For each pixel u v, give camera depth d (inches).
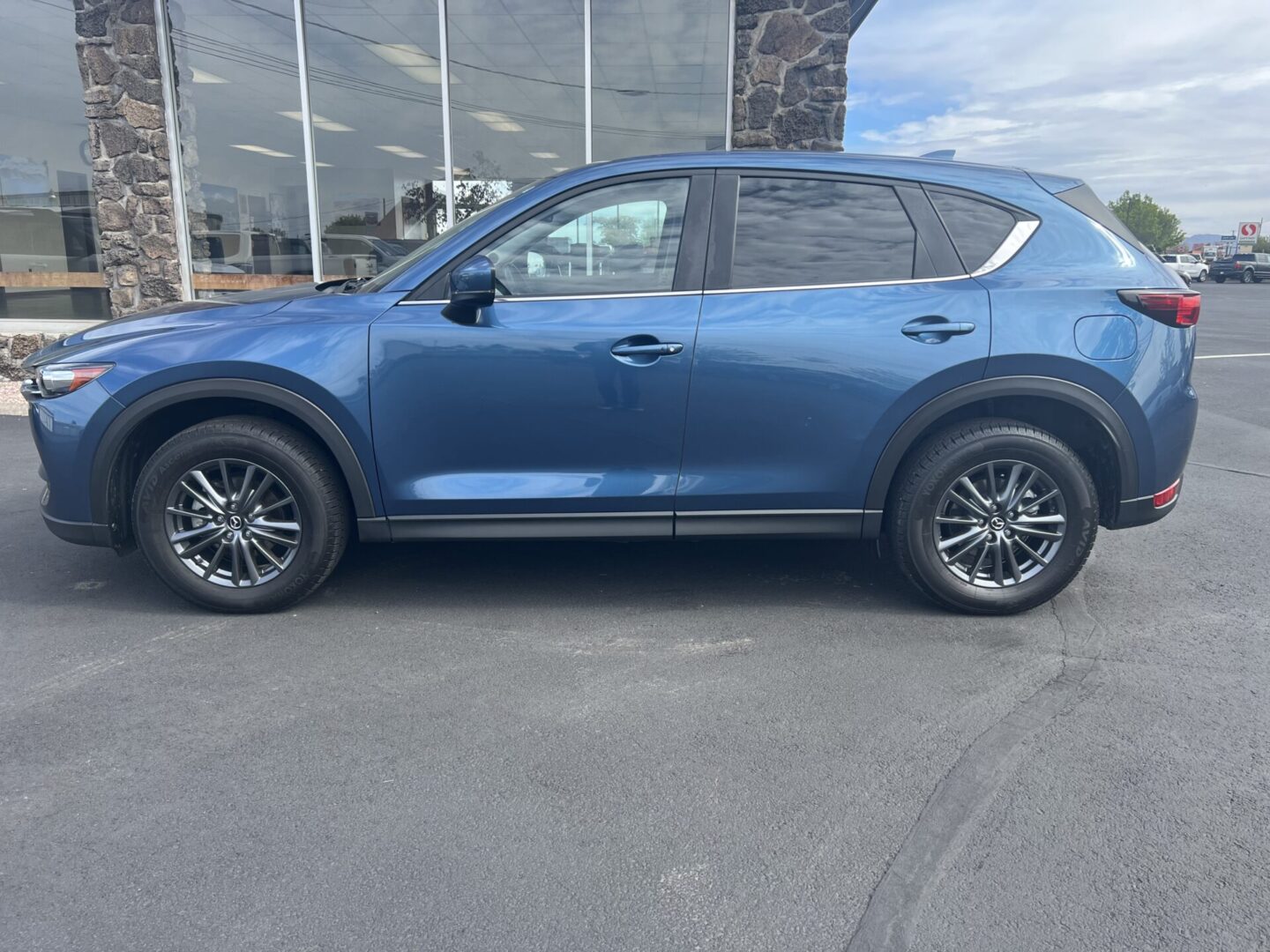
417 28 347.6
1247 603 150.9
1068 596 154.4
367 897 80.7
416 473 137.2
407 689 119.4
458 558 171.6
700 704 115.7
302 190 364.5
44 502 142.6
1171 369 136.6
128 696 117.2
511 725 110.5
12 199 369.1
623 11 329.7
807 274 136.4
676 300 134.6
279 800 95.0
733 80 313.3
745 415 134.7
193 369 133.3
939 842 88.5
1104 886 82.3
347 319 134.3
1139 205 4207.7
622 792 96.7
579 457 136.9
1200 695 118.3
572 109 346.9
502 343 132.3
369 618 143.2
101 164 337.7
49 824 90.7
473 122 356.8
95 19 327.3
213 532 140.1
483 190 364.5
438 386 133.3
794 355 132.9
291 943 75.2
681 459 136.9
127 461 140.6
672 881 83.0
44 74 355.9
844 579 161.6
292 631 137.9
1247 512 205.0
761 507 139.5
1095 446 141.3
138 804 94.0
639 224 137.5
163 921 77.5
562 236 136.5
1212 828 90.7
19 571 162.9
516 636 136.3
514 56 345.1
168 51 333.4
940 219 138.1
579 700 116.7
